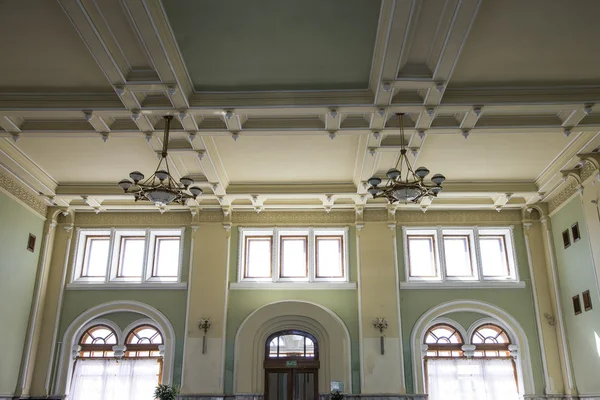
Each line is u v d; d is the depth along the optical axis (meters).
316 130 9.50
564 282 11.92
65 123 9.49
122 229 13.33
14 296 11.43
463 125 9.29
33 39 7.39
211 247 12.98
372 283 12.57
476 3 6.49
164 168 11.32
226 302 12.52
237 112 8.81
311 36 7.39
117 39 7.32
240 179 11.98
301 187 12.21
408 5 6.52
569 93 8.55
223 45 7.57
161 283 12.77
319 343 12.34
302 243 13.28
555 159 10.95
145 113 8.87
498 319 12.48
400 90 8.50
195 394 11.71
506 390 12.05
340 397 11.53
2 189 10.93
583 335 11.04
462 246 13.27
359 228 13.01
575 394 11.27
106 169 11.47
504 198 12.43
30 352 11.84
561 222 12.04
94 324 12.73
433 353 12.43
